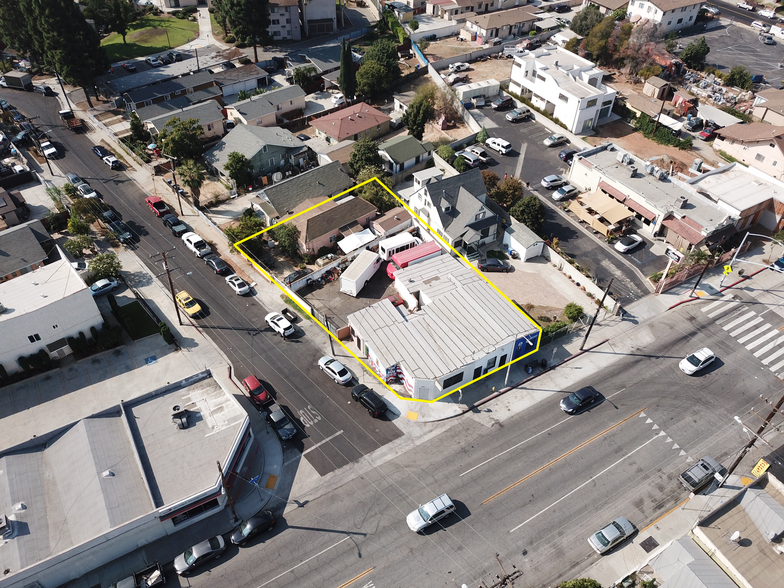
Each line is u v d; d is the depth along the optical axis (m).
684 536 42.50
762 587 39.09
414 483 49.66
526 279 70.12
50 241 72.56
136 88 105.56
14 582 39.69
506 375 58.75
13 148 91.75
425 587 43.03
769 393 57.34
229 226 77.88
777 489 44.56
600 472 50.50
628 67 113.25
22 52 113.88
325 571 43.88
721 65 117.00
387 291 68.62
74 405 55.66
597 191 81.19
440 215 72.62
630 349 61.75
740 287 69.44
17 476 45.94
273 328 63.66
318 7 129.88
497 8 142.75
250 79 109.44
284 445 52.50
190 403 51.72
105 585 42.84
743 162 89.81
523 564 44.34
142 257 73.12
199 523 46.66
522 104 104.81
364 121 94.88
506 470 50.59
